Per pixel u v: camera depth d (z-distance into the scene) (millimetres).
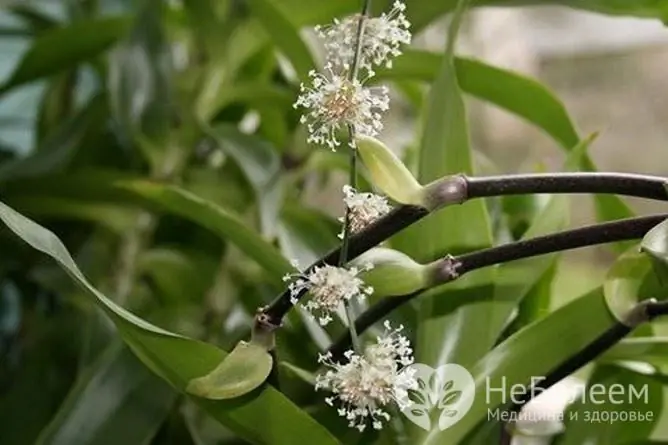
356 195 486
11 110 951
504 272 553
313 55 630
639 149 988
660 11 599
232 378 493
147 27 653
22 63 707
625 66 1019
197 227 700
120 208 667
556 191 484
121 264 676
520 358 534
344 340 525
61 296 687
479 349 544
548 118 632
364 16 484
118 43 675
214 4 661
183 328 646
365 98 479
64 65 722
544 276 582
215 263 685
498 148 1043
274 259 586
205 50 677
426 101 604
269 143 665
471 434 539
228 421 507
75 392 561
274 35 634
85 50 708
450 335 545
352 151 493
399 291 492
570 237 489
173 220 699
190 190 672
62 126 700
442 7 620
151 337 498
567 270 755
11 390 646
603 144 999
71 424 552
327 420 550
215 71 669
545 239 491
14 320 854
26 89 954
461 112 556
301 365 603
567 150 632
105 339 616
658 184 480
